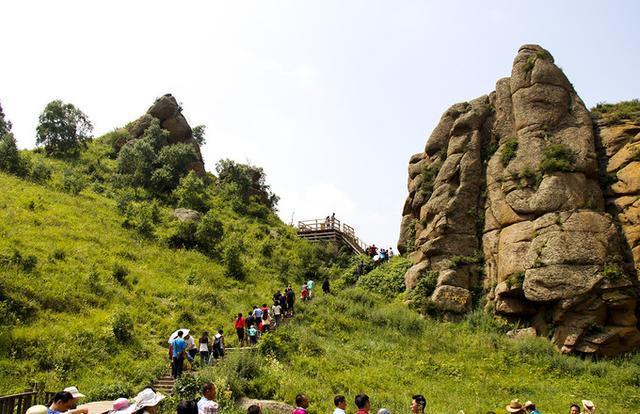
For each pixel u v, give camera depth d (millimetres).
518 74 32312
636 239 26312
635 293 25219
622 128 29656
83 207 36250
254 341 22797
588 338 24109
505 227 29344
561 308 24859
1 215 29688
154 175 44594
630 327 24188
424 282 30266
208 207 44781
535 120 30500
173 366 18547
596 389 20688
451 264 30219
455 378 21500
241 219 45000
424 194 35062
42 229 29875
